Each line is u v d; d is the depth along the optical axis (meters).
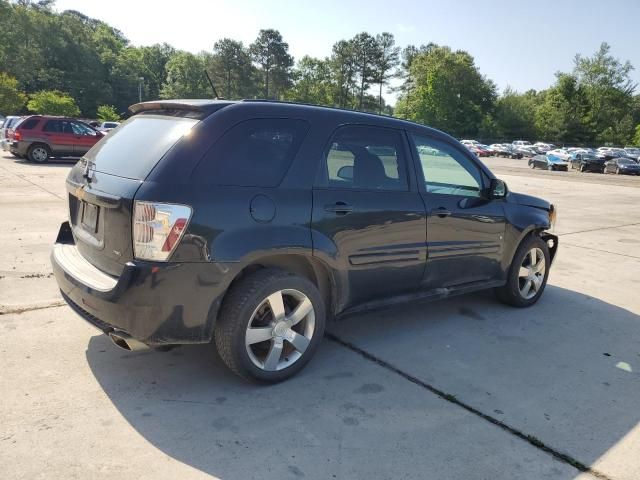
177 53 117.69
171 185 2.87
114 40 124.56
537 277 5.36
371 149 3.85
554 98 91.56
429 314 4.96
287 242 3.22
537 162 39.69
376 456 2.71
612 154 57.72
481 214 4.58
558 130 90.56
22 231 7.25
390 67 112.81
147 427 2.84
